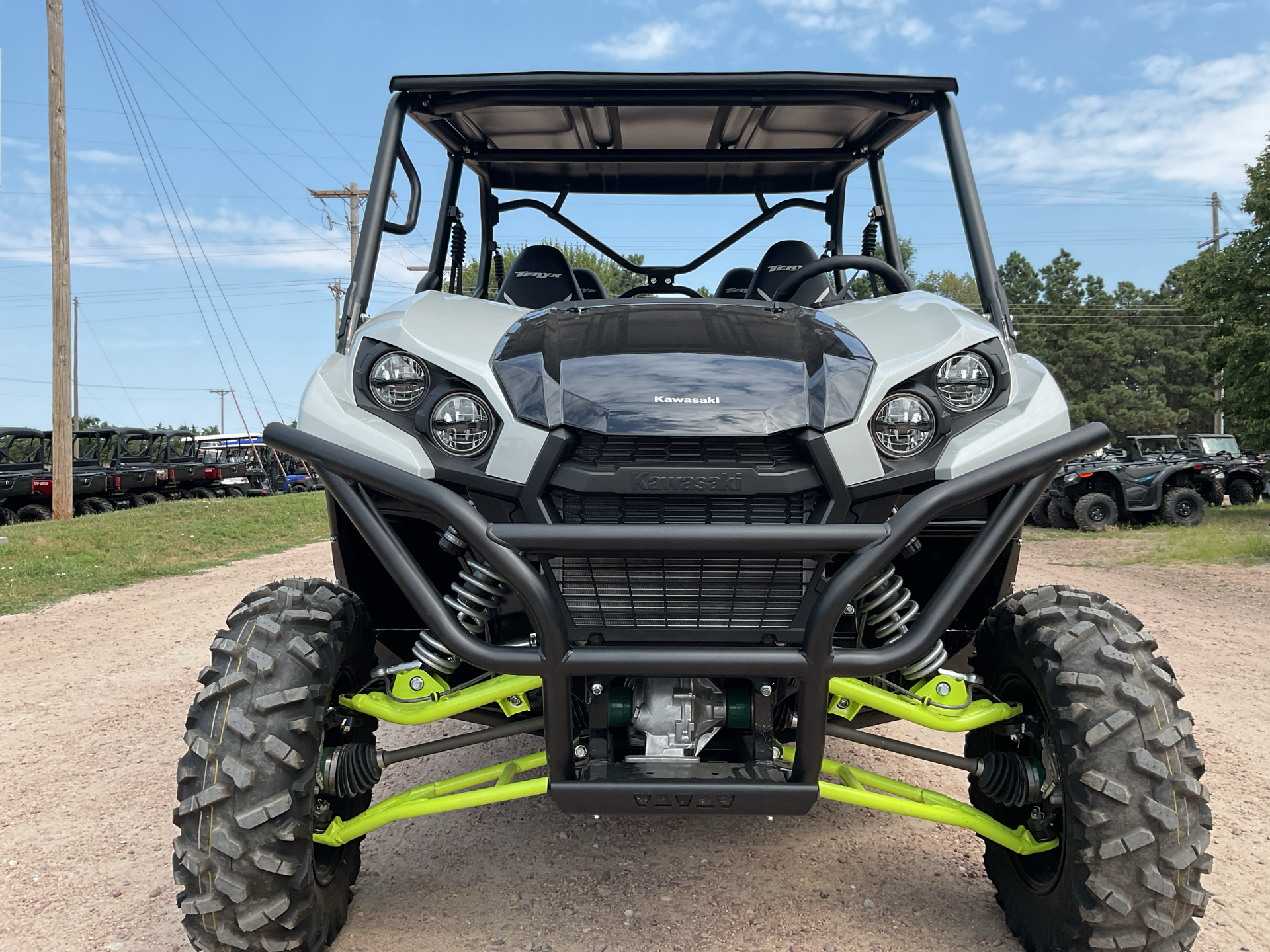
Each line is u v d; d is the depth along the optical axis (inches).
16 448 810.2
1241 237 762.2
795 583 83.8
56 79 701.9
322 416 89.0
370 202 111.0
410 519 99.9
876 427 86.5
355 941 97.3
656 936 97.9
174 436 1061.1
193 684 216.7
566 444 83.2
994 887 105.9
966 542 104.5
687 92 118.3
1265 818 131.1
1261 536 498.3
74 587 376.2
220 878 80.6
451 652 83.7
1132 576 387.2
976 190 111.5
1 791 147.4
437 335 94.0
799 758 84.3
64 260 699.4
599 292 154.8
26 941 99.5
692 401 84.5
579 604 84.4
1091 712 81.0
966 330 92.9
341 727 94.0
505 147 147.5
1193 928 80.1
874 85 115.2
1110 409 2144.4
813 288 148.9
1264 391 749.3
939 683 91.9
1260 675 216.4
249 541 573.3
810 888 109.3
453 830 128.6
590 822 131.4
